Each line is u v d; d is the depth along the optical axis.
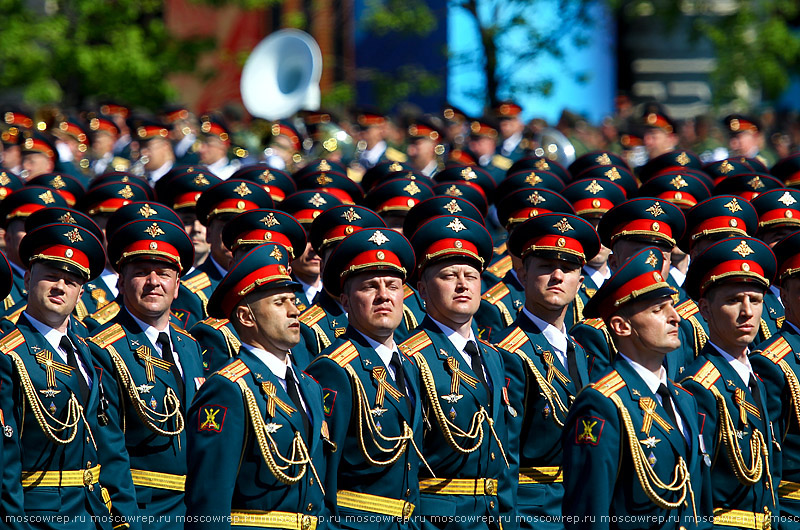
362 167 54.53
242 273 20.86
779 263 26.23
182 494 25.03
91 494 22.97
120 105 61.69
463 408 23.50
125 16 76.62
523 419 25.77
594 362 27.00
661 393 21.48
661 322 21.11
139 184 33.78
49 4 77.81
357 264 22.80
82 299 30.72
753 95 92.25
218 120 54.56
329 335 28.66
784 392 24.47
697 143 61.84
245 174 34.75
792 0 86.56
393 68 82.19
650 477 20.67
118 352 24.77
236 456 20.12
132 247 25.33
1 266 23.48
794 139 64.12
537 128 56.34
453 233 24.20
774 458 23.97
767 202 32.06
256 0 78.38
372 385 22.59
